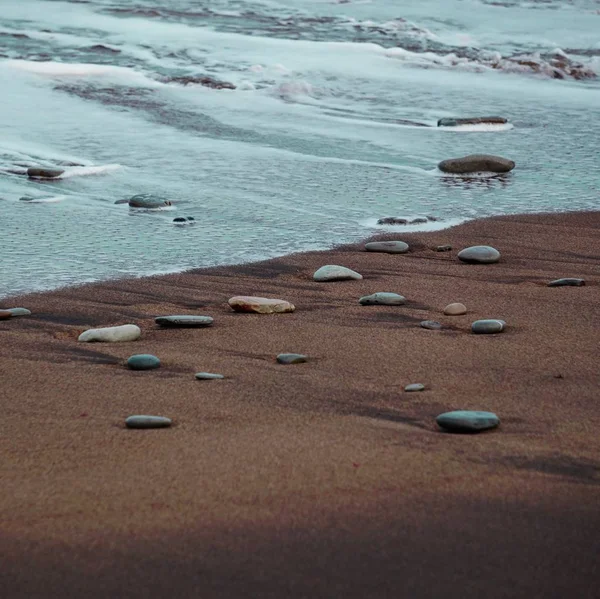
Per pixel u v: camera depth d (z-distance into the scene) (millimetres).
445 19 20641
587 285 6316
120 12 19328
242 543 2684
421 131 12125
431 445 3430
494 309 5676
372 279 6520
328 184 9625
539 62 16562
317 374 4434
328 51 16703
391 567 2559
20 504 2945
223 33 17797
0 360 4699
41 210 8562
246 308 5719
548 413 3822
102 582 2490
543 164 10602
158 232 7910
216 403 3984
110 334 5109
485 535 2734
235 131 11898
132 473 3178
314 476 3129
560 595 2432
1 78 13664
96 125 11898
